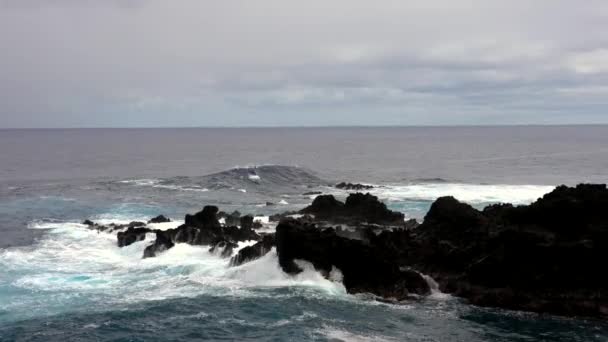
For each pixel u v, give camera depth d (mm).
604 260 33406
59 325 31406
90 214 65188
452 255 38000
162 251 45094
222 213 56875
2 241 50750
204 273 40156
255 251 40562
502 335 30406
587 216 35625
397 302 35125
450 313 33531
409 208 67750
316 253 37938
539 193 79688
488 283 35562
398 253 40250
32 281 38844
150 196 80500
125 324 31562
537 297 34062
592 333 30734
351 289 36500
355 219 53531
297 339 29531
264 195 82625
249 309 33625
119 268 42156
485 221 40906
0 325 31359
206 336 30031
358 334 30297
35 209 68625
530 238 34812
